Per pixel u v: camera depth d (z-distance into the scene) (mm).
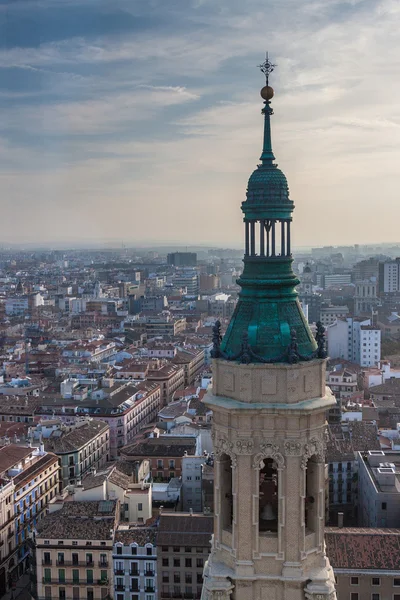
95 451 193625
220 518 44031
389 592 107250
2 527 142625
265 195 42375
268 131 43719
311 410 41062
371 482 140500
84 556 124688
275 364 41062
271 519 43875
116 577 123562
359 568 107812
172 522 125625
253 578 41875
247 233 43344
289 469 41844
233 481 42438
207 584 42594
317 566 42906
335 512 163750
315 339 43812
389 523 133625
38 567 126250
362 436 176375
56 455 175250
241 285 43719
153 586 122312
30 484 156875
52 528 127562
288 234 42938
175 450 179125
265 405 41125
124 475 151625
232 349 42688
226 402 41844
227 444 42562
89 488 139125
